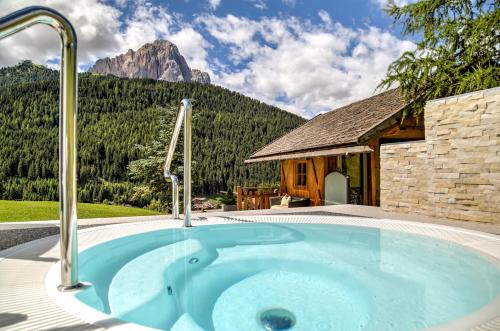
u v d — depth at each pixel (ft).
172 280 10.93
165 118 70.54
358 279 11.10
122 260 12.63
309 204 41.60
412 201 22.12
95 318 5.12
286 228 17.21
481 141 18.44
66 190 6.57
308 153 37.99
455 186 19.65
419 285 10.46
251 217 19.01
